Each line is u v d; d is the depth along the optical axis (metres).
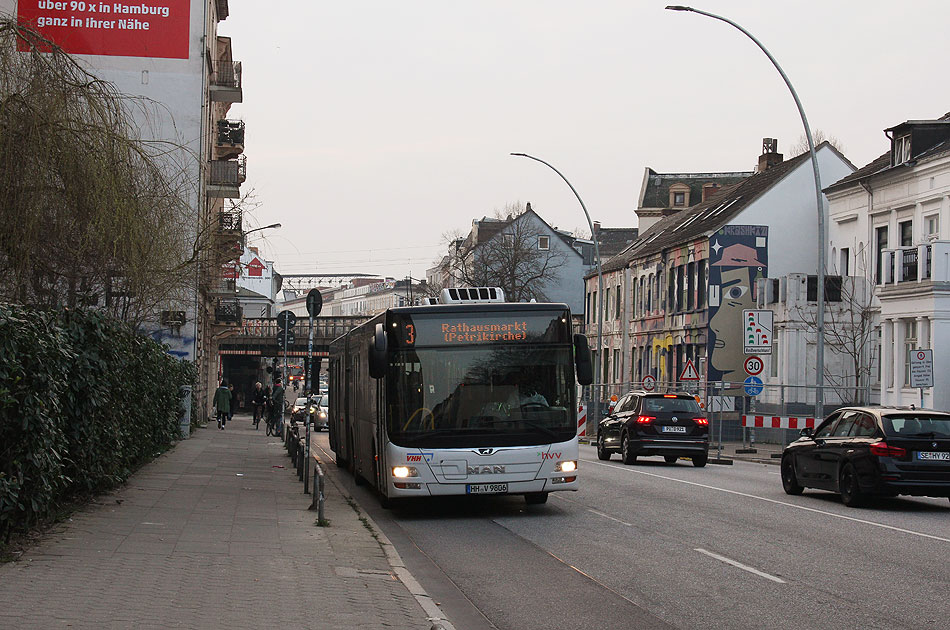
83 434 13.51
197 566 10.00
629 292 62.59
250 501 16.38
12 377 9.52
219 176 42.31
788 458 19.64
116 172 13.51
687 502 17.78
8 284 13.05
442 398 15.76
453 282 92.50
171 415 27.23
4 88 12.80
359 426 20.38
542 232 98.81
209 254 21.25
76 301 14.94
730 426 40.88
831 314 41.16
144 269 15.52
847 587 9.94
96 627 7.14
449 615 8.80
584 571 10.98
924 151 37.34
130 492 16.58
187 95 38.59
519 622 8.51
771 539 13.26
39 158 12.78
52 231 13.34
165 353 25.11
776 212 49.16
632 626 8.33
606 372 67.19
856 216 41.56
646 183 91.25
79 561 9.80
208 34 44.62
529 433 15.80
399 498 16.91
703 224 52.78
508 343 16.03
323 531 13.18
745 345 31.42
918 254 33.56
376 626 7.73
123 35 38.22
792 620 8.51
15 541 10.55
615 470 25.30
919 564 11.28
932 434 16.91
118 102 14.17
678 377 53.22
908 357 34.59
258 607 8.20
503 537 13.73
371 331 18.08
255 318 80.31
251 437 39.16
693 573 10.78
